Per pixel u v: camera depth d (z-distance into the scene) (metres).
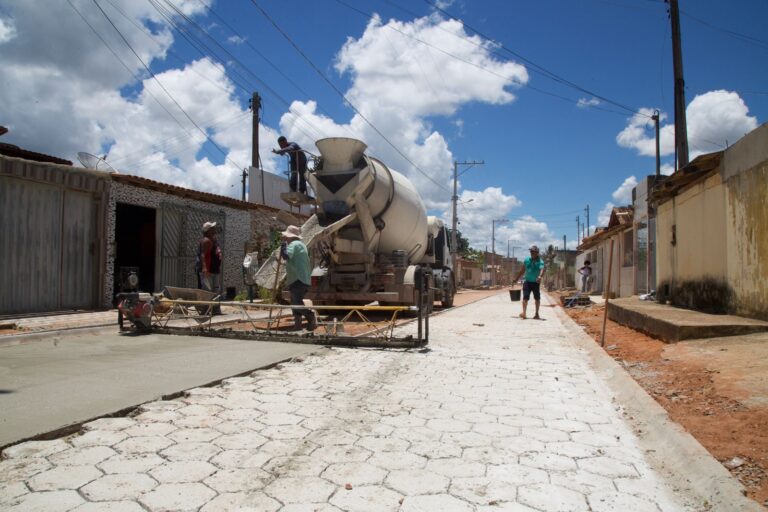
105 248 12.23
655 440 3.57
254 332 7.89
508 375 5.70
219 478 2.80
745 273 7.58
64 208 11.43
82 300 11.83
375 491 2.70
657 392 4.74
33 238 10.73
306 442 3.41
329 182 11.29
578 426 3.92
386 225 12.36
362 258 11.52
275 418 3.90
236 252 17.02
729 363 5.20
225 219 16.47
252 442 3.38
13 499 2.46
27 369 5.36
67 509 2.38
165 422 3.70
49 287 11.07
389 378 5.38
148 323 8.48
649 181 15.38
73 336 8.12
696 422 3.76
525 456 3.27
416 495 2.67
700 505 2.63
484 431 3.75
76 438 3.32
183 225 14.81
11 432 3.25
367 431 3.68
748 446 3.22
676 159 13.91
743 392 4.23
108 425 3.58
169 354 6.40
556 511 2.53
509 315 14.08
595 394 4.94
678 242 10.72
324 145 11.13
